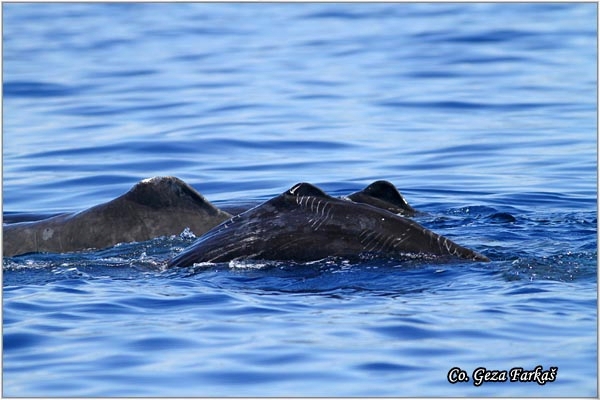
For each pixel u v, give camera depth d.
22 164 61.19
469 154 62.16
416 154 62.50
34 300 35.44
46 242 42.69
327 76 87.00
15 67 93.81
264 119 71.88
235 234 38.66
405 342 30.86
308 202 38.66
